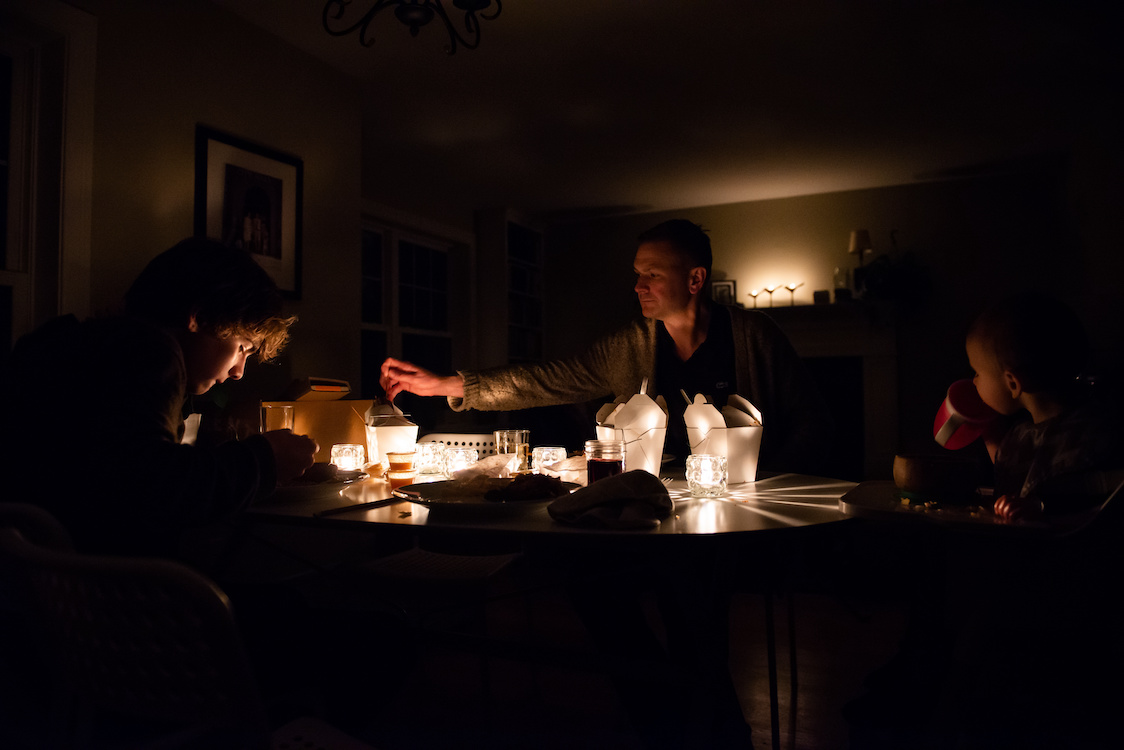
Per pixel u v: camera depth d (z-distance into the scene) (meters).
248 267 1.17
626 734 1.85
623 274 7.07
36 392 0.85
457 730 1.87
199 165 2.88
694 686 1.14
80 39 2.43
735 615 2.86
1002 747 0.90
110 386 0.85
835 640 2.54
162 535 0.92
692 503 1.18
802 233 6.44
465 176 5.68
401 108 4.26
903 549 3.06
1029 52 3.65
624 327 1.97
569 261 7.28
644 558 1.42
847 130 4.73
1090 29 3.40
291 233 3.31
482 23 3.25
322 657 1.08
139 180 2.64
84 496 0.83
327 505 1.21
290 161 3.31
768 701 2.02
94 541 0.85
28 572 0.76
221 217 2.96
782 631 2.64
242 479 0.96
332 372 3.57
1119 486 0.83
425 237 5.90
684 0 3.10
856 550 3.12
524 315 6.82
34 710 0.84
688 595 1.02
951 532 0.95
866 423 6.22
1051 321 1.07
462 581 1.72
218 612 0.65
